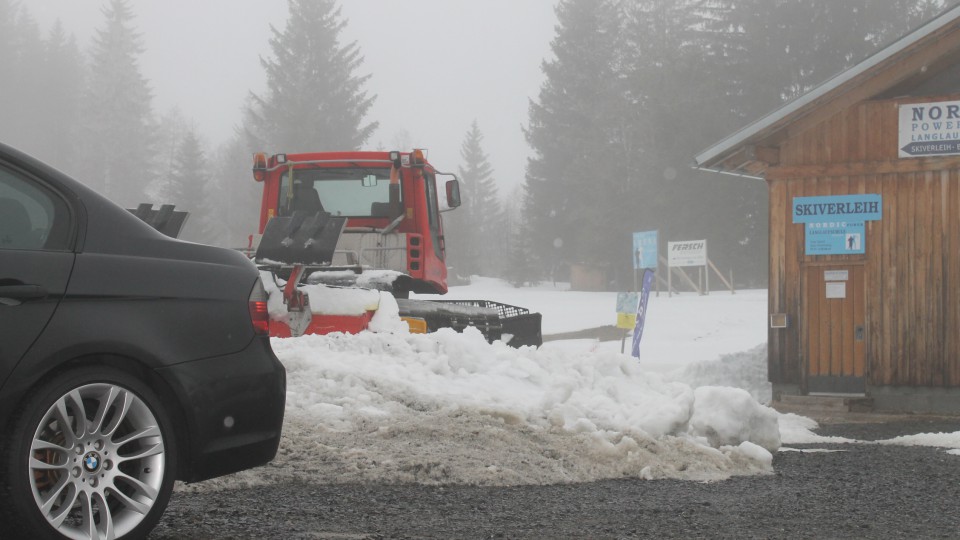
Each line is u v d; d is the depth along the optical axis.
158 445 4.52
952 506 6.86
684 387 9.66
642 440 8.28
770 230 16.53
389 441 7.58
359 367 8.78
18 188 4.49
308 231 9.20
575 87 76.00
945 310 15.63
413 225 12.31
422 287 12.80
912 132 15.86
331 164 12.44
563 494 6.81
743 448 8.68
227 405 4.82
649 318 31.61
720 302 37.78
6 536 4.14
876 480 8.09
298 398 8.13
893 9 57.31
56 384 4.22
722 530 5.73
